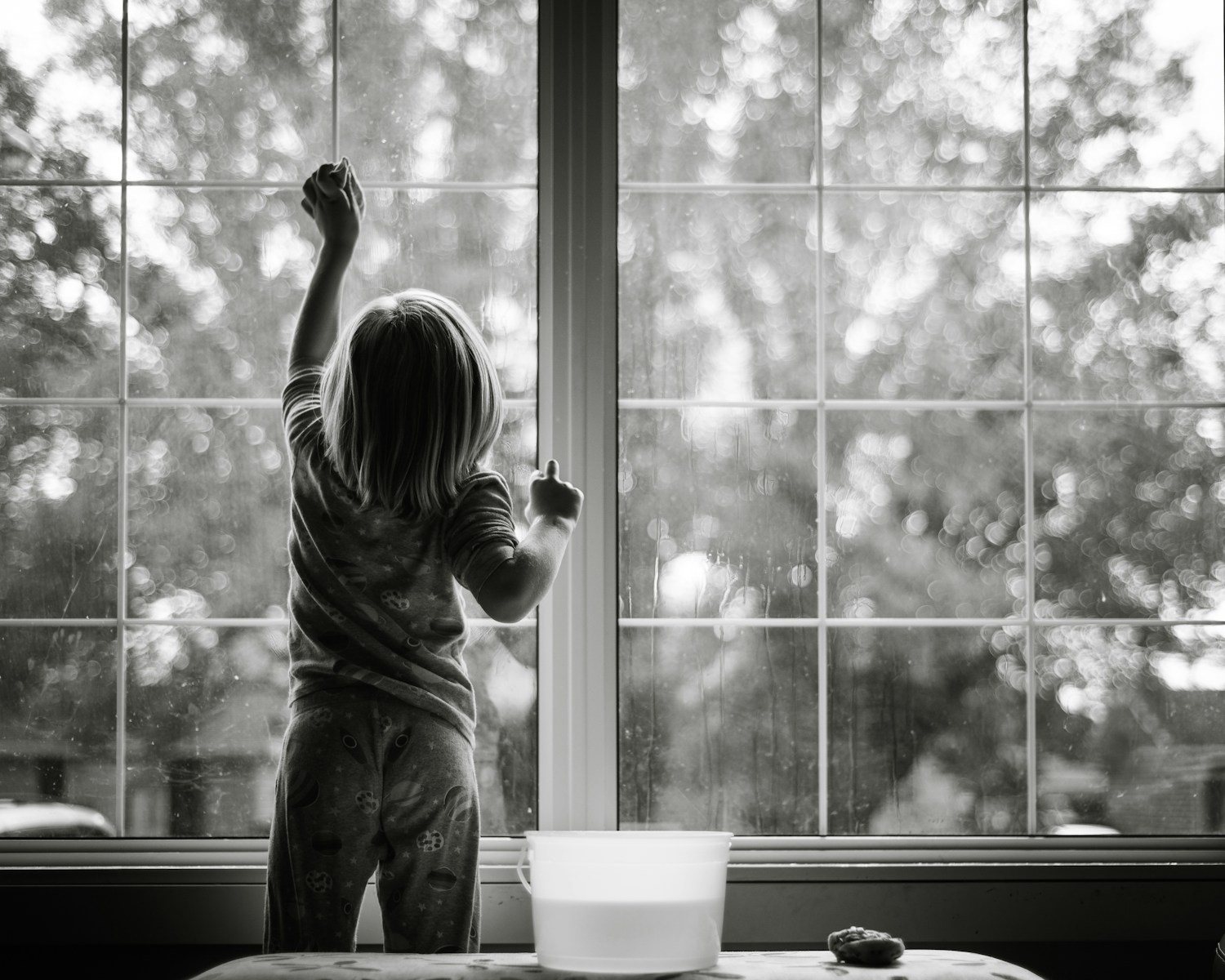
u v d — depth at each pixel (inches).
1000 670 62.1
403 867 49.3
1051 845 60.5
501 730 60.7
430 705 50.3
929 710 61.8
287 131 62.0
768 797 61.2
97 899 56.3
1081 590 62.4
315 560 51.4
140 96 61.9
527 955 45.7
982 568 62.4
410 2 62.6
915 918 57.7
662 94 62.7
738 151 62.6
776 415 62.4
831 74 62.8
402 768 49.3
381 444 50.8
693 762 61.0
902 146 62.8
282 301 61.7
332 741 48.8
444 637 51.9
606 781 60.1
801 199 62.7
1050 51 63.2
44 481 60.9
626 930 42.4
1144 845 60.7
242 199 61.7
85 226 61.5
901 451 62.6
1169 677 62.4
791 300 62.6
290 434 53.8
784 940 57.6
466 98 62.4
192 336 61.4
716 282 62.5
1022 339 62.7
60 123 61.8
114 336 61.3
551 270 61.4
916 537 62.4
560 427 61.2
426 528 51.5
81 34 62.1
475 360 52.9
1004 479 62.6
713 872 43.7
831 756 61.5
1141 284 62.9
